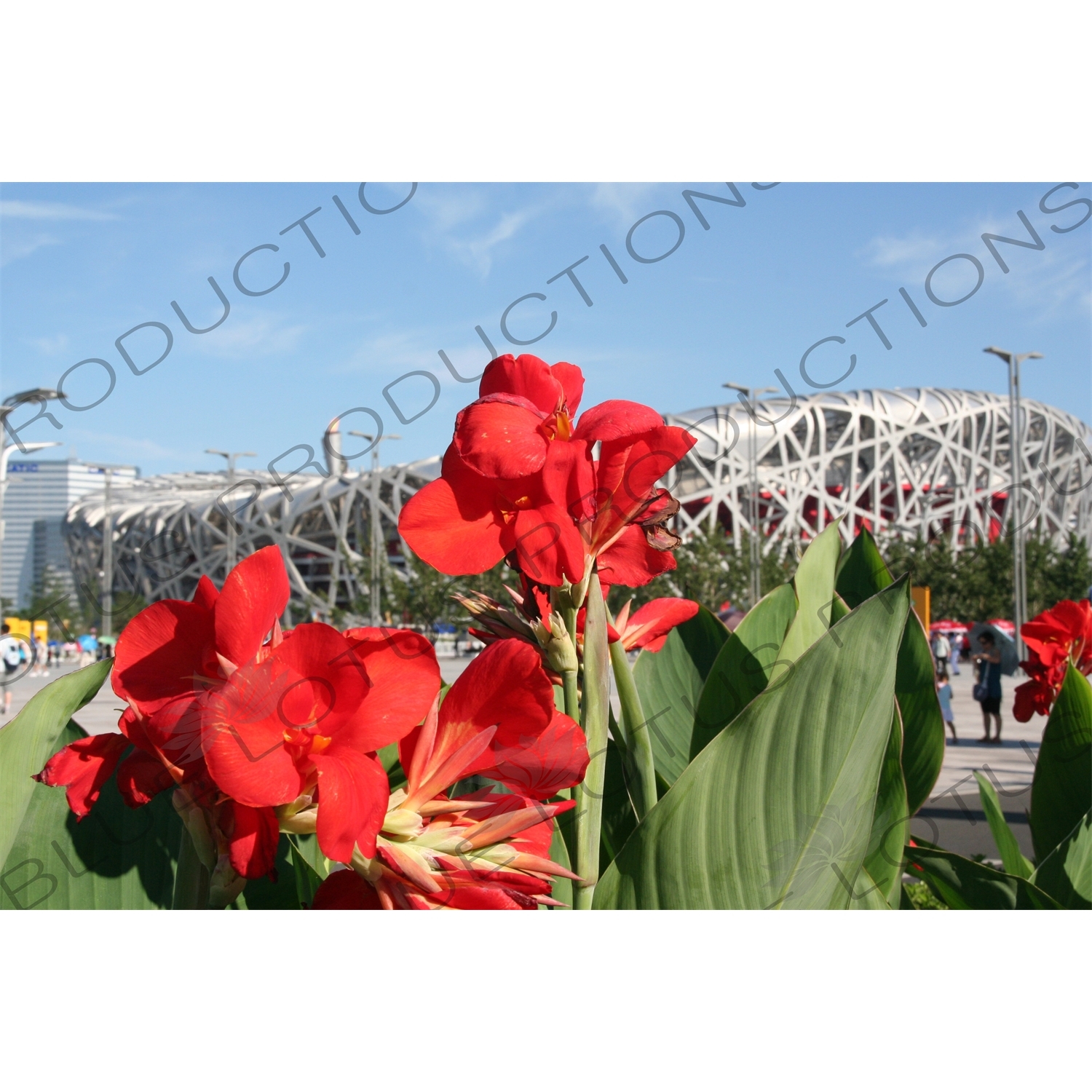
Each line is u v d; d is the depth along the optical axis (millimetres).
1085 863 1521
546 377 1058
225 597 741
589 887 1027
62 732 1294
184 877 797
